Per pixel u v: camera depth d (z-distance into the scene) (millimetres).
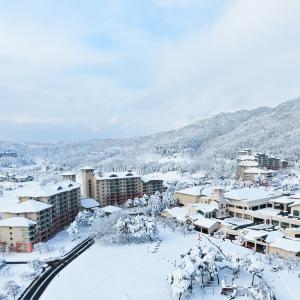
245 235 134375
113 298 91125
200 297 90250
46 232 150750
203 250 104188
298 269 107312
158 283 99938
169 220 166500
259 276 98938
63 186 183625
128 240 143250
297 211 154625
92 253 130125
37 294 95812
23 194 161500
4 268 115938
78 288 98062
